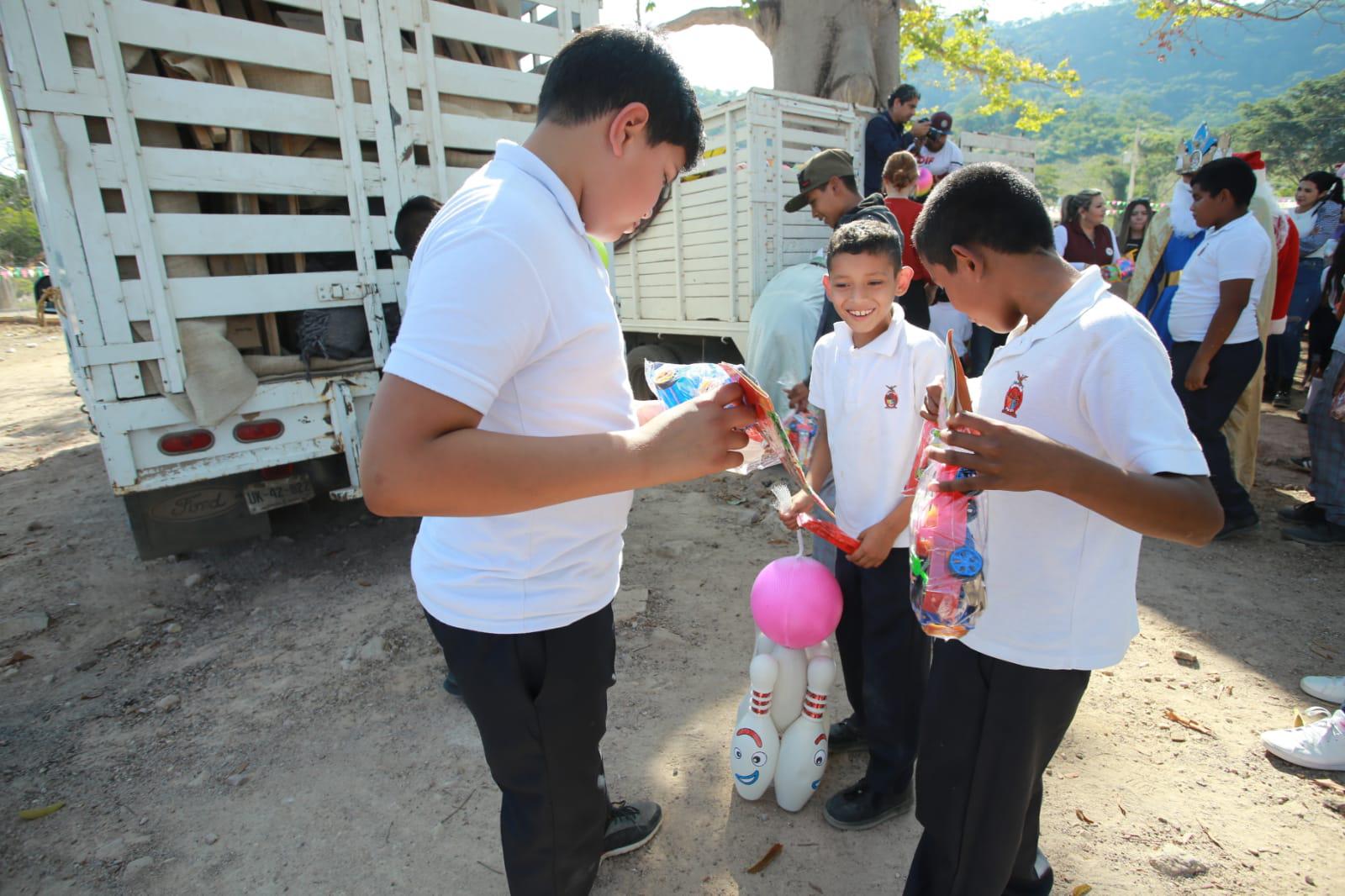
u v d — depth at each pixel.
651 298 6.66
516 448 1.08
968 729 1.53
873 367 2.08
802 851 2.21
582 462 1.12
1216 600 3.65
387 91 3.84
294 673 3.24
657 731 2.78
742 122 5.44
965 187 1.40
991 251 1.40
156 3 3.16
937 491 1.31
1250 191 3.89
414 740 2.80
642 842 2.25
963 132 7.41
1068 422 1.36
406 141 3.93
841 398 2.18
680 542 4.43
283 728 2.88
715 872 2.16
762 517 4.81
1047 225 1.41
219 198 3.61
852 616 2.36
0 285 24.27
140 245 3.24
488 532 1.35
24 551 4.64
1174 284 4.54
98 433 3.31
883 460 2.12
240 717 2.96
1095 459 1.15
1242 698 2.90
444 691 3.08
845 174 3.97
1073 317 1.34
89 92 3.05
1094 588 1.40
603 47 1.23
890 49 9.26
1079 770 2.53
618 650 3.34
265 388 3.65
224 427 3.59
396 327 4.05
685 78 1.30
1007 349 1.45
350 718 2.93
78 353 3.27
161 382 3.39
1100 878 2.10
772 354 5.09
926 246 1.50
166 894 2.16
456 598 1.38
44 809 2.49
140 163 3.21
